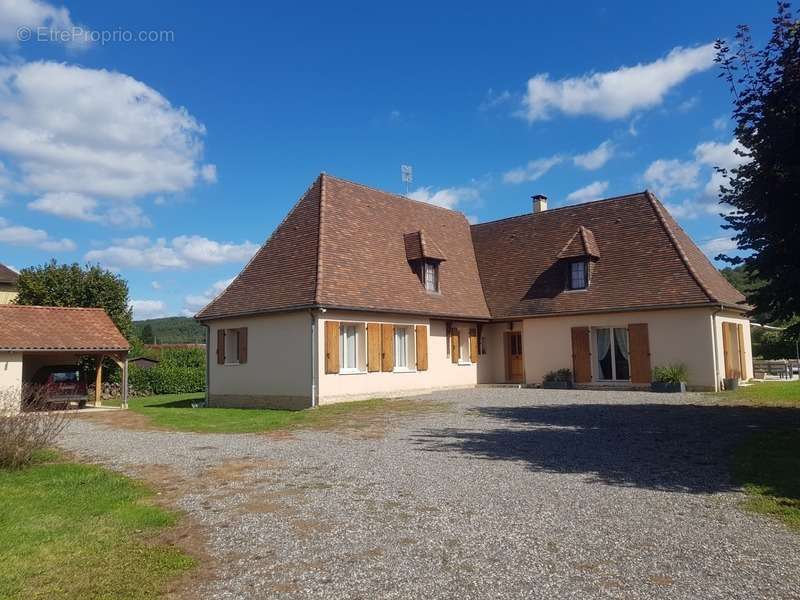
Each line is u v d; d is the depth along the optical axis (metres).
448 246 26.75
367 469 8.73
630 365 21.38
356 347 20.09
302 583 4.75
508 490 7.43
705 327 19.86
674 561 5.09
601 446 10.29
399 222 24.95
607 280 22.66
